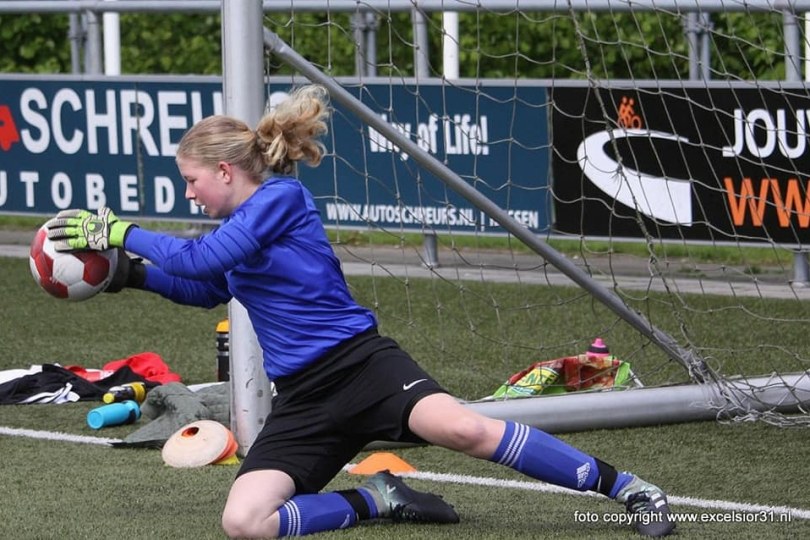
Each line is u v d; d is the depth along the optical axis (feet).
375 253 112.88
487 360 76.54
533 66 131.23
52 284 43.78
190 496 49.03
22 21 135.95
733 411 61.16
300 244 41.73
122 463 54.39
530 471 41.88
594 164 94.99
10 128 112.27
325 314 41.75
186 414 58.29
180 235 115.65
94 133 109.50
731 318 86.63
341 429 42.04
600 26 128.47
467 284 100.17
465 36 131.54
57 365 71.10
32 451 56.54
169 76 106.11
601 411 59.52
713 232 92.63
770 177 90.63
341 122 100.78
